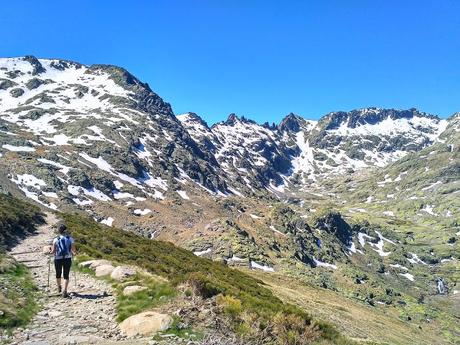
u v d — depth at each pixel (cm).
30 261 2716
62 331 1300
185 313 1473
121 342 1220
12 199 6512
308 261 19012
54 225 5228
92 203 19550
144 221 19350
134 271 2233
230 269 5809
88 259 2675
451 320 16250
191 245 16238
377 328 6944
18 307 1458
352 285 17475
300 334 1570
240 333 1401
